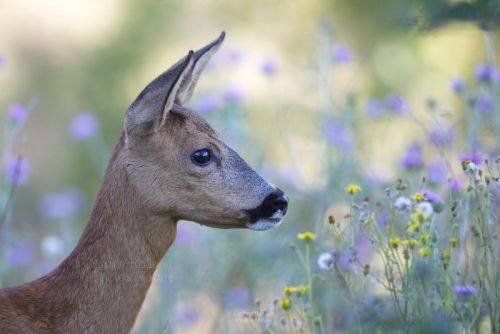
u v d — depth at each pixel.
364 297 9.46
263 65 15.48
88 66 24.62
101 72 24.39
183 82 9.34
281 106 15.94
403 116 15.41
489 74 12.75
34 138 23.20
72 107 24.02
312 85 15.19
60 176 22.16
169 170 8.76
